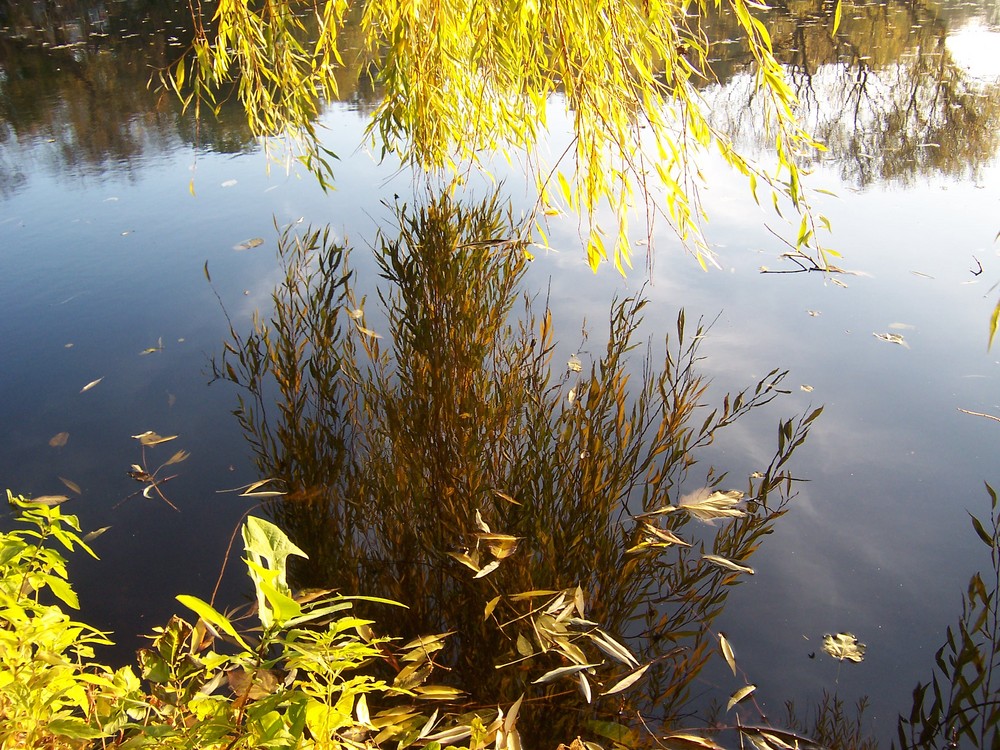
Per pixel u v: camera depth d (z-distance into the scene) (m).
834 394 3.44
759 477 2.92
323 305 4.45
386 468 3.07
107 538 2.73
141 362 3.94
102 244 5.44
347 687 1.12
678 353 3.79
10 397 3.65
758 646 2.24
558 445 3.08
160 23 12.50
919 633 2.27
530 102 3.59
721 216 5.49
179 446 3.26
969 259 4.66
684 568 2.53
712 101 8.49
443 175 6.15
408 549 2.64
